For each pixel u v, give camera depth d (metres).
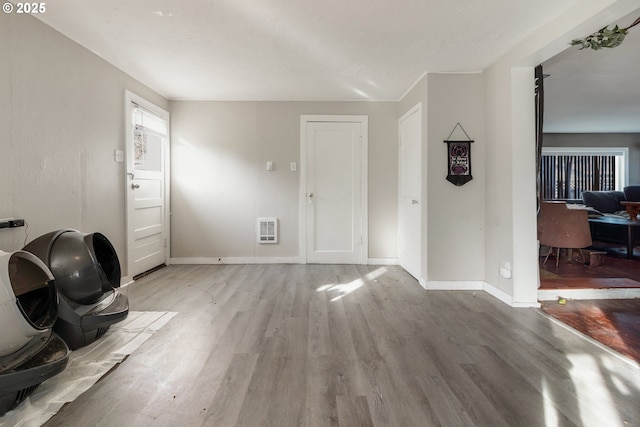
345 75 3.54
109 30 2.59
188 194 4.50
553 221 3.99
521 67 2.86
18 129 2.28
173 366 1.91
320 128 4.49
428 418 1.48
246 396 1.63
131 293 3.25
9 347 1.49
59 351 1.68
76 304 2.07
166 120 4.35
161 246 4.30
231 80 3.72
